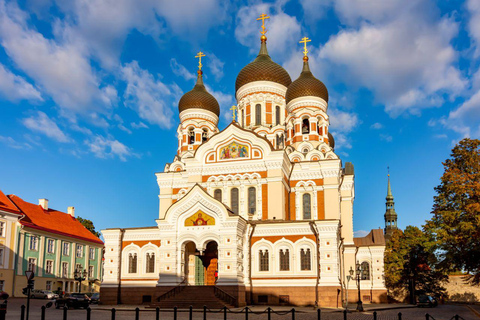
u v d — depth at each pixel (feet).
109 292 158.92
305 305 141.69
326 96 208.44
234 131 176.76
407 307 165.07
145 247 160.45
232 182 173.37
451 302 239.09
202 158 178.70
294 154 190.29
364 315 115.03
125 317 104.01
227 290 137.49
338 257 152.46
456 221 150.92
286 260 147.43
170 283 143.54
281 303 143.84
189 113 217.15
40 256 226.17
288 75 224.53
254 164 171.22
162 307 133.39
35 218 234.99
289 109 207.31
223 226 142.72
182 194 189.37
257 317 106.83
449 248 154.40
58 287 236.43
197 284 157.58
